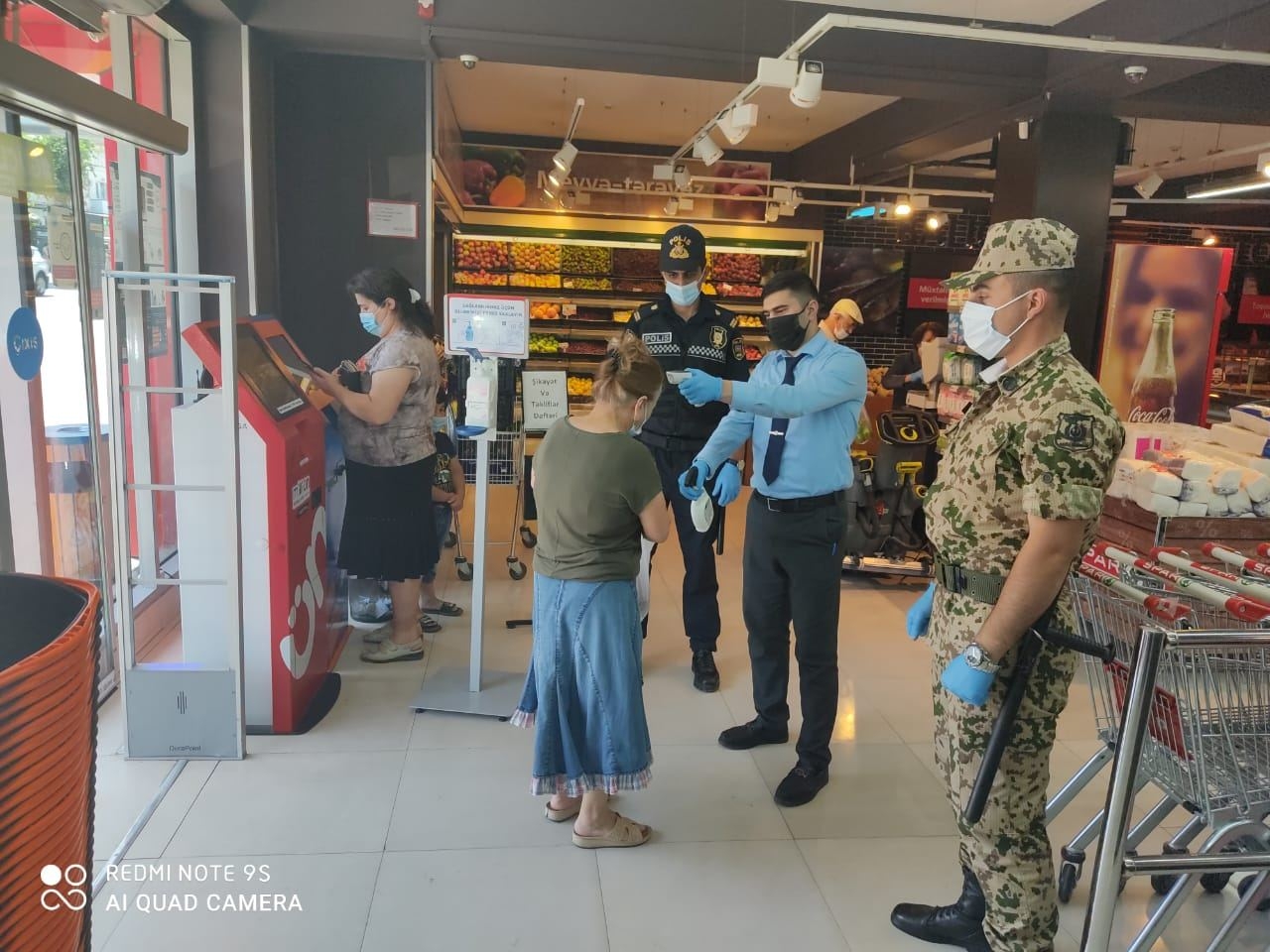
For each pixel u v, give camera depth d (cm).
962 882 238
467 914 223
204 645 307
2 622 128
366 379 370
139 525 390
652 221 965
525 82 710
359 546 360
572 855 250
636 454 231
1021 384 178
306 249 483
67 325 315
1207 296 545
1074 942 223
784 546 278
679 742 320
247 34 416
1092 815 280
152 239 396
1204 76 501
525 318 315
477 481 330
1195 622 189
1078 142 535
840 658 409
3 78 207
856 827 269
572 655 236
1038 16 480
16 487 286
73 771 110
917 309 1051
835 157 853
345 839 252
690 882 240
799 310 273
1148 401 552
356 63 472
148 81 389
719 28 458
